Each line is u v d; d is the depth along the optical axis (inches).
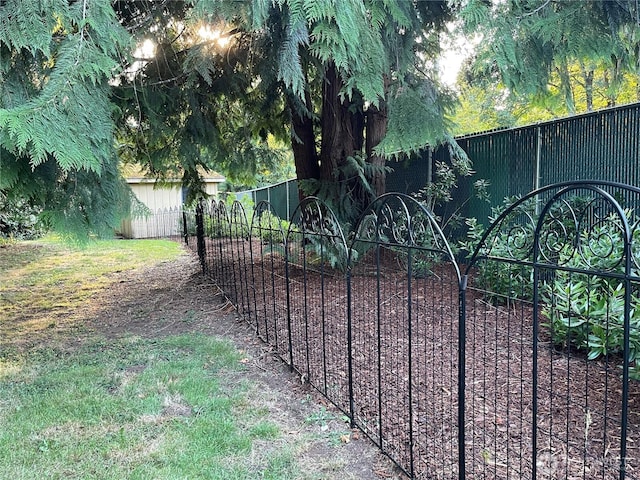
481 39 140.3
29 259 375.2
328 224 221.6
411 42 167.5
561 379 110.2
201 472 83.0
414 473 78.9
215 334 167.9
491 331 139.3
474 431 89.7
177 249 431.5
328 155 249.6
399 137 180.1
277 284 231.8
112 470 83.7
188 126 211.8
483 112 498.9
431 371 120.1
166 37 169.9
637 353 103.1
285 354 141.4
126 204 140.0
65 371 133.4
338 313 178.9
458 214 247.0
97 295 243.6
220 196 615.2
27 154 102.5
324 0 98.4
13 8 89.9
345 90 154.9
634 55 158.6
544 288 124.8
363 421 98.7
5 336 172.2
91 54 97.7
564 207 152.1
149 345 157.2
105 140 108.0
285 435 96.2
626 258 47.4
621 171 167.0
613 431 87.3
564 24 138.4
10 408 108.9
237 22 138.3
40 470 84.0
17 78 102.3
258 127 256.5
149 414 105.3
